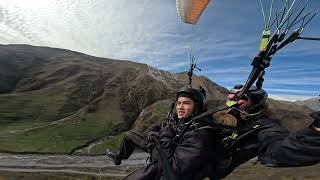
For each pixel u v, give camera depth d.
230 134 1.41
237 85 1.42
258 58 1.19
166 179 1.39
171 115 1.53
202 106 1.48
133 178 1.48
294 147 1.09
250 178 33.03
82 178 38.78
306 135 1.07
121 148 1.66
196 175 1.38
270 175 33.69
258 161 1.30
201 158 1.35
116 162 1.66
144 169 1.48
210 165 1.41
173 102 1.53
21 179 37.22
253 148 1.33
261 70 1.21
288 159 1.12
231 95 1.43
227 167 1.41
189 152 1.35
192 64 1.52
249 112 1.37
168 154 1.40
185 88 1.47
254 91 1.36
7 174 38.50
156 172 1.46
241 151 1.37
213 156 1.41
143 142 1.59
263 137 1.27
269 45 1.15
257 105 1.37
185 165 1.34
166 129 1.47
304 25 1.08
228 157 1.40
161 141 1.44
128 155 1.66
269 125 1.30
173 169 1.36
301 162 1.08
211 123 1.42
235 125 1.40
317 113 1.06
